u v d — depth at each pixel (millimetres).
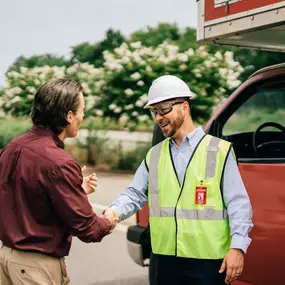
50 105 2670
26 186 2615
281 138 4434
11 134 20375
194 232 2908
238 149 4328
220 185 2912
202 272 2910
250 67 14531
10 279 2768
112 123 13773
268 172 3436
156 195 3045
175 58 12398
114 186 11352
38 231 2623
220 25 3635
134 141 14297
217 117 4137
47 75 16531
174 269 2982
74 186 2615
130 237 4504
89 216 2652
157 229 3025
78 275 5855
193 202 2922
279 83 3822
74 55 33094
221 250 2896
